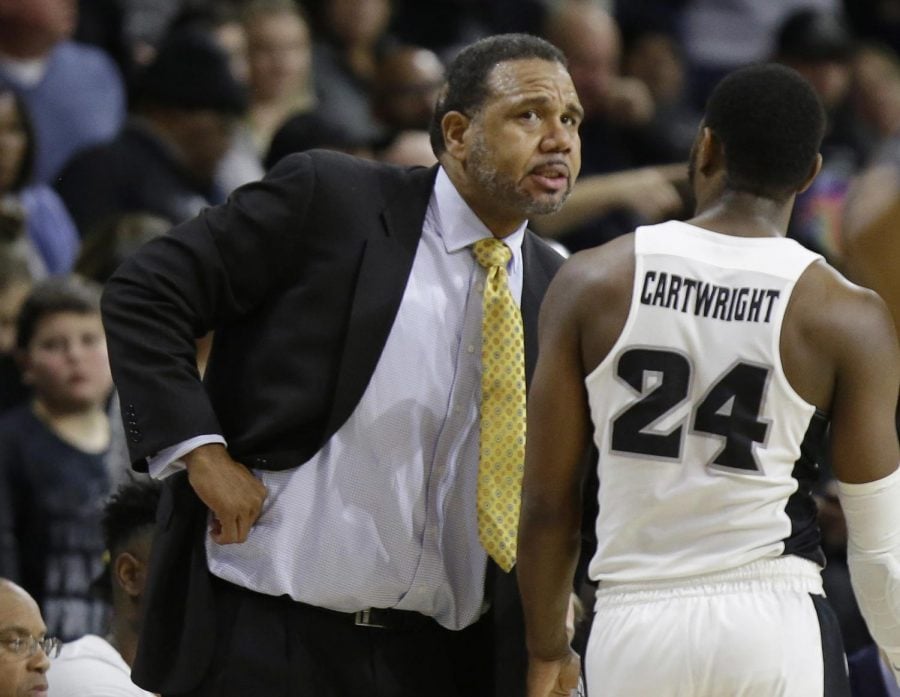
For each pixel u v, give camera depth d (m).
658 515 10.55
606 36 28.41
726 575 10.42
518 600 12.38
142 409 11.68
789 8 35.31
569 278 10.96
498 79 12.04
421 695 12.40
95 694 13.15
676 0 34.22
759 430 10.48
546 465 10.99
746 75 10.99
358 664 12.16
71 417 18.09
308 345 12.02
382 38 30.83
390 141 21.70
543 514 11.05
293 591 11.94
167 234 12.11
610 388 10.69
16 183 22.16
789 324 10.52
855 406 10.51
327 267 12.08
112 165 22.62
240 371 12.17
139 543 13.66
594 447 11.41
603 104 28.44
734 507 10.45
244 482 11.78
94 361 18.03
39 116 26.03
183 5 28.39
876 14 36.19
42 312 17.95
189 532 12.20
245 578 11.98
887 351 10.54
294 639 12.01
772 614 10.34
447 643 12.70
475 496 12.30
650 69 32.22
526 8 32.59
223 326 12.37
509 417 12.16
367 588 12.00
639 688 10.42
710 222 10.89
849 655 15.89
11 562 17.42
